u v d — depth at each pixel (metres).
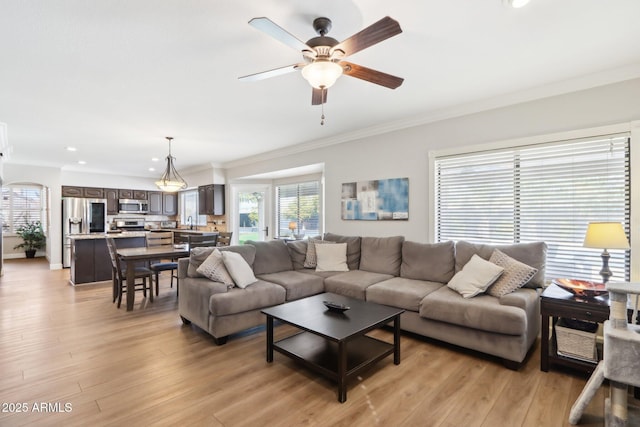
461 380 2.27
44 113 3.58
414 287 3.19
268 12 1.85
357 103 3.43
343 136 4.68
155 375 2.32
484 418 1.85
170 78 2.72
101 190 8.12
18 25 1.93
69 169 7.54
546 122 3.04
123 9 1.79
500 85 2.97
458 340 2.67
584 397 1.75
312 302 2.81
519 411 1.92
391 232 4.23
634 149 2.60
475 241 3.57
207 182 7.30
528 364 2.51
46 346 2.81
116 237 5.50
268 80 2.79
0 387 2.15
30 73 2.58
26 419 1.82
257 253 3.96
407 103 3.44
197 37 2.10
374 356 2.35
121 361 2.54
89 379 2.26
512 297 2.55
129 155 6.05
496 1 1.79
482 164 3.51
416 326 2.94
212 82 2.81
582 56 2.43
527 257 2.92
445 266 3.40
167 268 4.58
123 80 2.74
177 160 6.70
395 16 1.92
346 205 4.73
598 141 2.80
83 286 5.13
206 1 1.73
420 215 3.95
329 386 2.20
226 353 2.70
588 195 2.89
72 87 2.88
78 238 5.19
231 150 5.72
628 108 2.64
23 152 5.71
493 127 3.36
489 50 2.34
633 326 1.76
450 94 3.19
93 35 2.05
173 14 1.85
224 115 3.74
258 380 2.27
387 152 4.25
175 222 9.59
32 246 8.43
